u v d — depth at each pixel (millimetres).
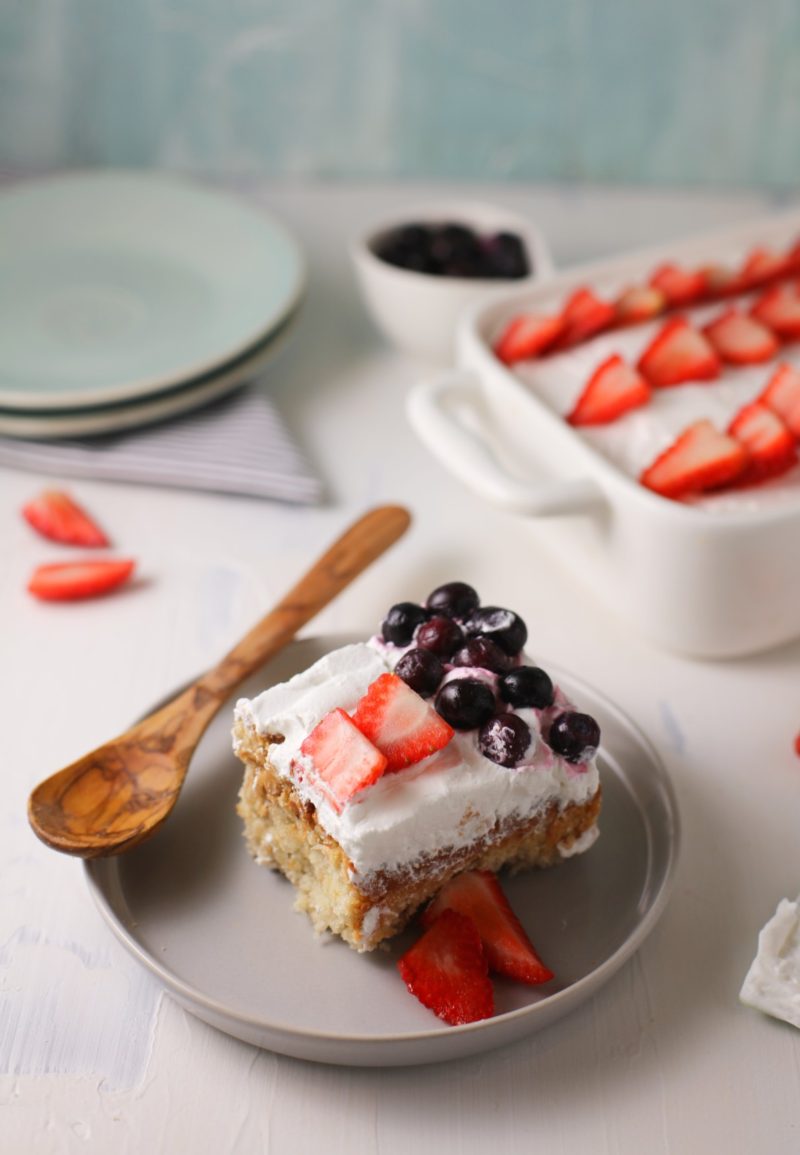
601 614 688
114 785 584
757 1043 540
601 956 554
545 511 638
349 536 685
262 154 948
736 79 916
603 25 898
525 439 684
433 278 797
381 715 543
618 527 641
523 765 552
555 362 724
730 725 639
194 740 599
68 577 691
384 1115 521
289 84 920
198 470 742
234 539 725
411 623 581
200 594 696
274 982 544
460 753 552
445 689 553
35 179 925
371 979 546
